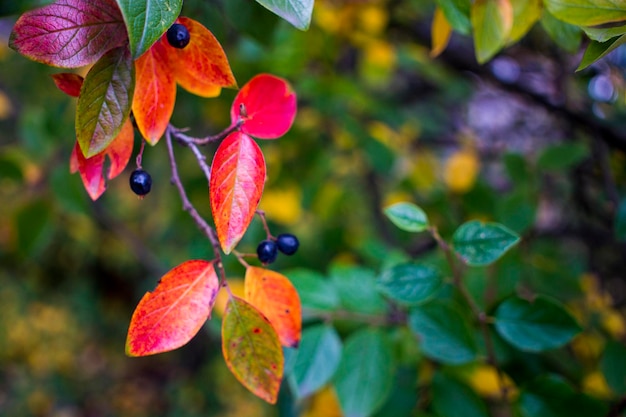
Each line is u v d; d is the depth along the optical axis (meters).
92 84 0.39
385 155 0.94
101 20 0.39
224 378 2.07
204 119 0.92
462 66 1.05
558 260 0.79
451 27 0.49
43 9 0.39
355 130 0.93
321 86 0.84
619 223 0.57
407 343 0.58
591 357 0.73
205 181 0.86
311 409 0.66
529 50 1.01
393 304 0.58
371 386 0.54
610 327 0.79
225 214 0.39
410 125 1.14
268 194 0.91
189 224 0.87
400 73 1.36
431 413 0.57
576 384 0.63
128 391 2.35
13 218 0.83
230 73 0.41
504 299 0.52
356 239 0.98
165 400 2.27
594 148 0.97
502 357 0.58
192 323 0.41
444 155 1.38
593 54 0.41
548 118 1.17
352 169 1.13
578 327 0.51
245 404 2.05
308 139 0.96
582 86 0.86
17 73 1.49
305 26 0.39
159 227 1.91
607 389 0.63
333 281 0.57
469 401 0.55
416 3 0.98
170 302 0.41
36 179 0.85
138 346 0.40
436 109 1.40
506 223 0.73
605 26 0.43
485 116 1.47
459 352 0.53
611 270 0.98
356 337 0.55
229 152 0.40
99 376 2.38
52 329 2.28
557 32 0.48
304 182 0.95
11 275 2.34
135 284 2.63
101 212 1.30
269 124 0.42
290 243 0.45
